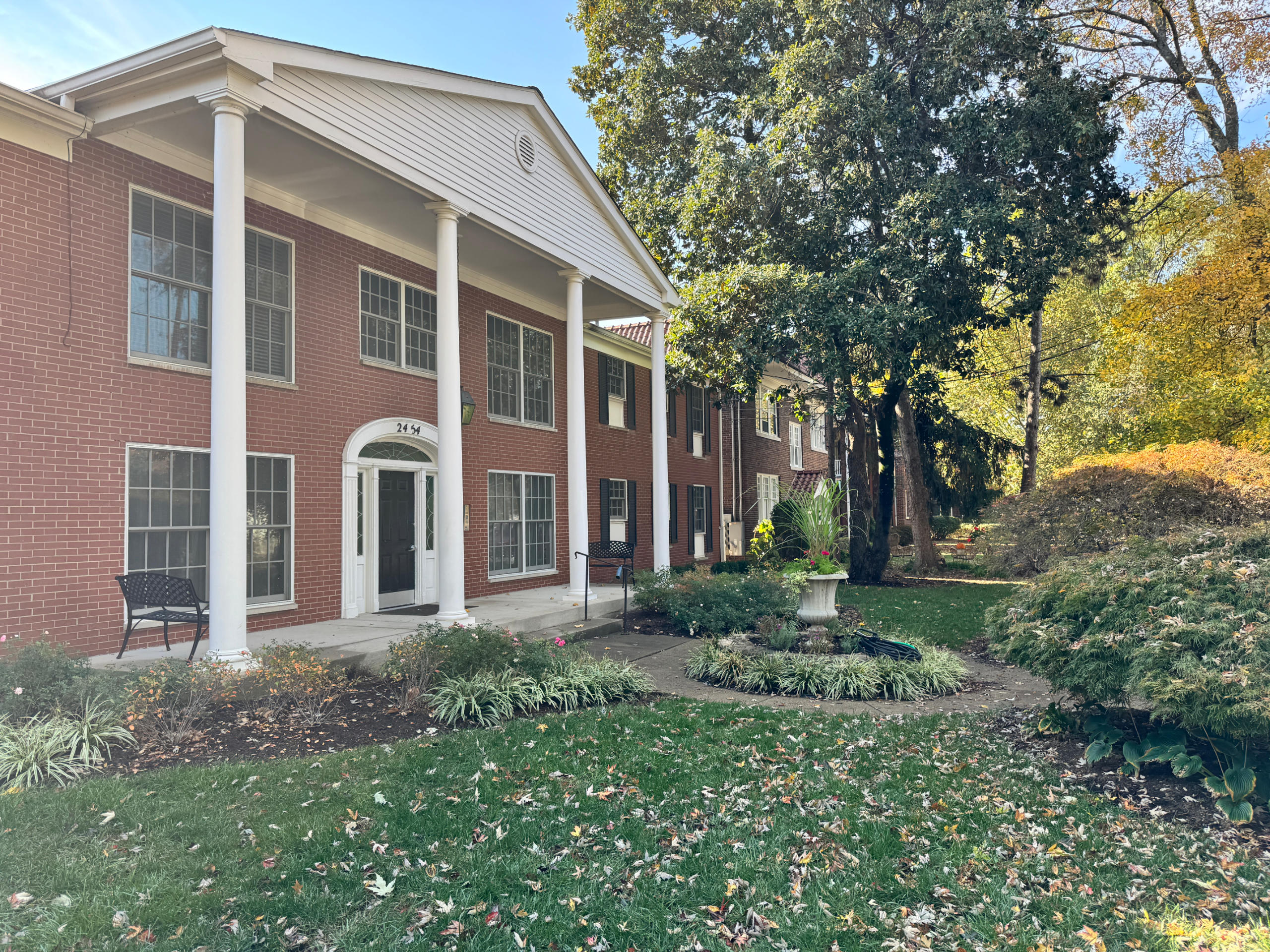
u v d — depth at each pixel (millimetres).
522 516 14711
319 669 6637
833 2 16125
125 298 8031
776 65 17766
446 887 3590
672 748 5789
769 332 16938
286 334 9938
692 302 18188
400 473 11953
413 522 12156
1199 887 3682
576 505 12688
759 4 18375
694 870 3830
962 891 3623
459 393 9891
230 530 6883
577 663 7871
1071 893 3611
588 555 12898
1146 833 4316
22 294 7176
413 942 3154
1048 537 12828
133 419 8062
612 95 22344
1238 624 4895
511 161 11453
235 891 3508
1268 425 16781
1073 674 5418
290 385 9852
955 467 26328
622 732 6180
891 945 3180
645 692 7766
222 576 6844
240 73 7125
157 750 5496
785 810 4602
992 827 4375
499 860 3873
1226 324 16078
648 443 20094
